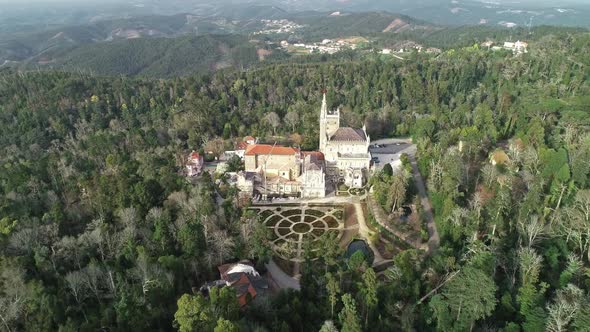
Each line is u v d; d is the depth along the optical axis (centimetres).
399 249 16538
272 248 16838
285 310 11838
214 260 15200
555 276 12319
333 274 13112
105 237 15050
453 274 12050
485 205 16750
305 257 15450
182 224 15762
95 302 12506
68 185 19425
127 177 18650
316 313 11981
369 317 11588
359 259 13750
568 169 16325
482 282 10450
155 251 14750
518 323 10869
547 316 10219
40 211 17588
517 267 12594
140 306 11069
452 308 10825
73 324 10600
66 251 14125
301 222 18775
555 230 14088
